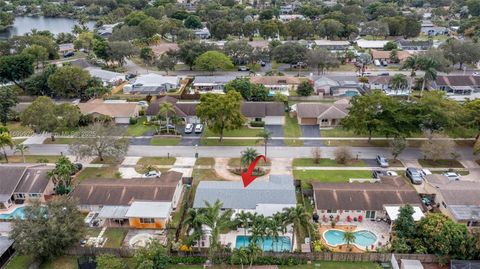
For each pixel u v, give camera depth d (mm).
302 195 77938
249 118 114750
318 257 63062
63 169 78812
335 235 69375
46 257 63281
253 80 145500
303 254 62844
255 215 63094
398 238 64125
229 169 90625
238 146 102312
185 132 110000
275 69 172625
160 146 102750
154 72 172750
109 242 68000
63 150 101750
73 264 63219
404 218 65000
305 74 164500
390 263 62156
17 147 94812
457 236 60031
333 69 172875
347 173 88688
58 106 107750
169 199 74812
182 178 85000
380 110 98938
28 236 60031
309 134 109188
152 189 76875
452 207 70812
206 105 100062
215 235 59906
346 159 92938
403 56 180000
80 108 119062
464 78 141125
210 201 73125
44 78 141250
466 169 90125
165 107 108125
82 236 64875
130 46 178375
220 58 158750
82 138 91062
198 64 158750
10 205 79125
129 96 139875
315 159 94125
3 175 81625
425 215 67000
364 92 137125
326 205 72750
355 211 72562
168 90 146875
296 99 135375
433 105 97062
